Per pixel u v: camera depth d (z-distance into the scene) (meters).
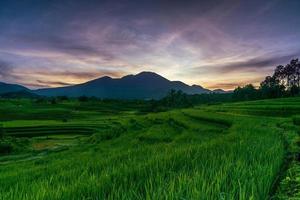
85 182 7.50
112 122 108.88
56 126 102.25
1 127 80.75
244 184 5.73
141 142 40.84
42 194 6.53
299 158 11.40
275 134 20.50
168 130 51.19
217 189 5.52
